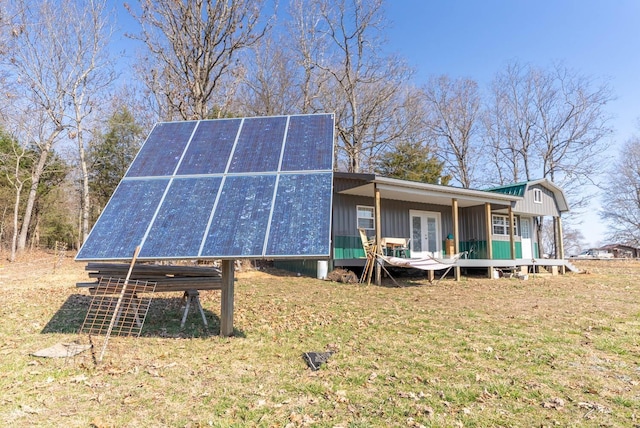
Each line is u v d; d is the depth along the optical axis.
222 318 5.27
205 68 14.58
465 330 5.65
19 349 4.52
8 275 12.04
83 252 4.51
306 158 5.45
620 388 3.55
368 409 3.14
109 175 25.50
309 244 4.27
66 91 19.05
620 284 11.43
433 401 3.29
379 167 26.41
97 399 3.27
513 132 28.98
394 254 13.30
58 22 18.56
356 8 21.38
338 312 6.95
